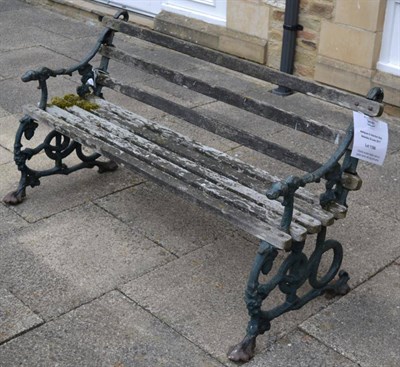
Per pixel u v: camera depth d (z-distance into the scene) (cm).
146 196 425
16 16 805
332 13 556
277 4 601
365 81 552
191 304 332
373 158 307
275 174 457
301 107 571
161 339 309
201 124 383
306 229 299
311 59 589
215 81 621
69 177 445
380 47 543
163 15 712
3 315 322
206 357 300
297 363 298
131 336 311
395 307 333
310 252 374
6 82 604
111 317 323
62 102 422
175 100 575
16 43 711
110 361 296
